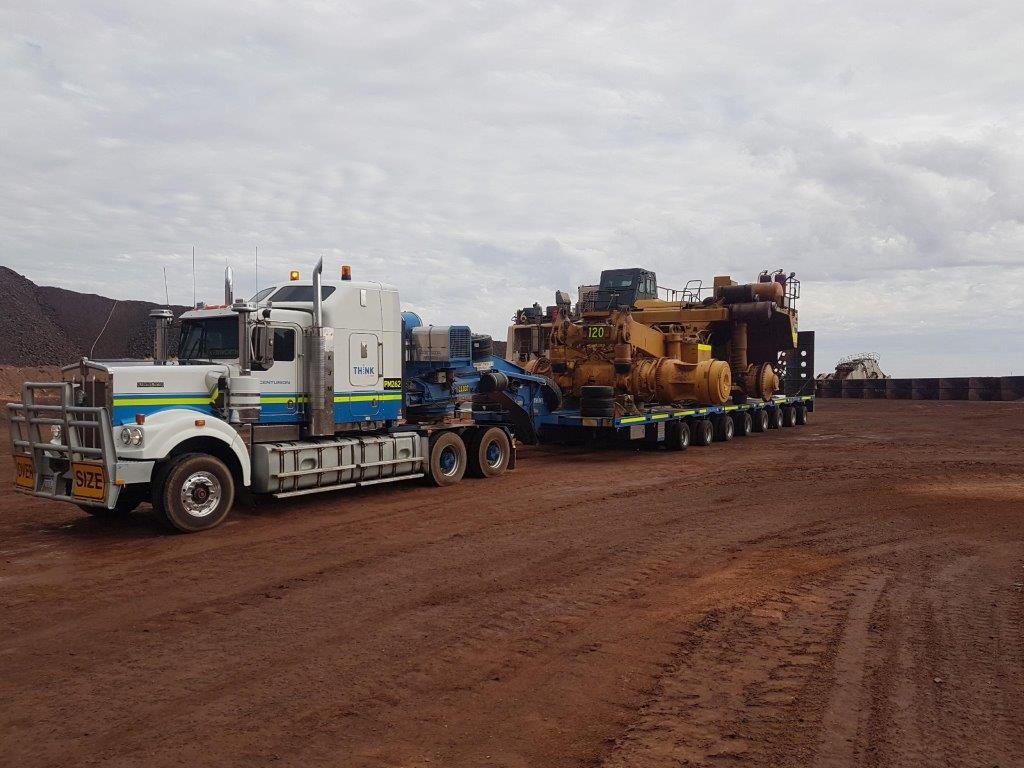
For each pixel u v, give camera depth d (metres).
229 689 5.04
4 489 13.55
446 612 6.67
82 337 47.44
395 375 12.92
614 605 6.88
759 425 25.36
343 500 12.29
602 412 18.31
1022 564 8.33
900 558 8.62
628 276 24.78
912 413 35.44
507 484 14.01
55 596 7.14
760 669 5.35
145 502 12.03
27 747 4.24
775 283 23.92
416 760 4.09
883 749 4.18
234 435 10.28
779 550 8.99
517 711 4.71
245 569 8.10
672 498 12.52
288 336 11.36
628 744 4.26
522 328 23.80
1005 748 4.20
